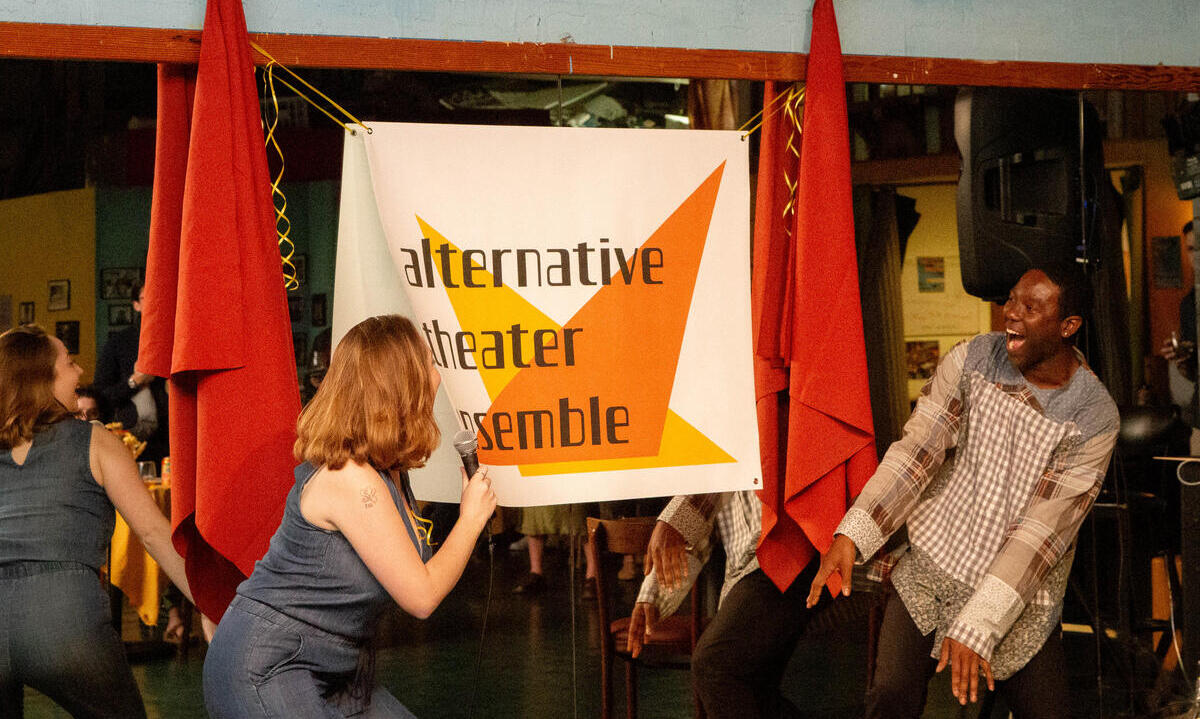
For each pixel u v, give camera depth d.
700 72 3.02
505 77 2.96
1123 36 3.35
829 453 2.81
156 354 2.58
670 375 2.74
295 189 2.84
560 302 2.68
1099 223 3.37
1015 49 3.26
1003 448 2.60
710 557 3.06
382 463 1.99
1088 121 3.35
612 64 2.97
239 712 1.93
